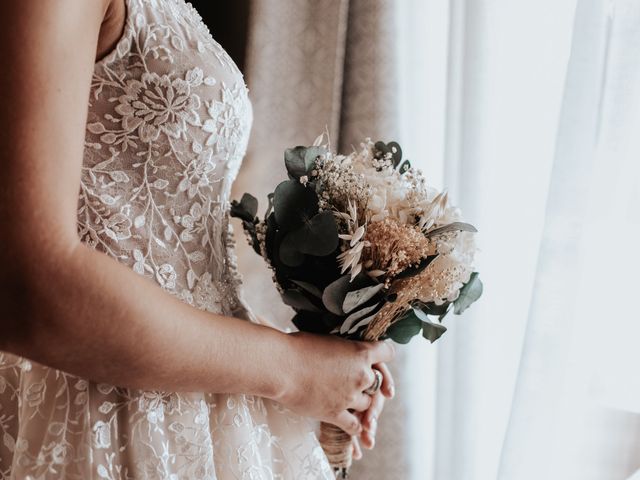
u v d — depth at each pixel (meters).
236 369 0.69
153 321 0.60
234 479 0.78
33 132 0.52
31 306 0.54
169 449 0.73
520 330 1.34
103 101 0.69
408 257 0.79
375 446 1.50
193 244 0.78
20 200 0.52
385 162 0.89
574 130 1.13
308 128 1.60
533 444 1.19
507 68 1.29
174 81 0.71
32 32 0.52
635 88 1.10
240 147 0.82
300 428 0.88
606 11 1.11
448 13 1.34
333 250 0.77
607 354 1.19
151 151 0.72
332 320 0.84
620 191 1.14
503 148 1.31
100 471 0.69
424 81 1.46
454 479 1.37
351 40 1.48
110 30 0.67
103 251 0.72
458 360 1.35
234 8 1.81
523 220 1.31
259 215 1.64
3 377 0.78
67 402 0.70
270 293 1.68
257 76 1.60
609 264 1.16
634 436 1.21
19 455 0.70
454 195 1.32
